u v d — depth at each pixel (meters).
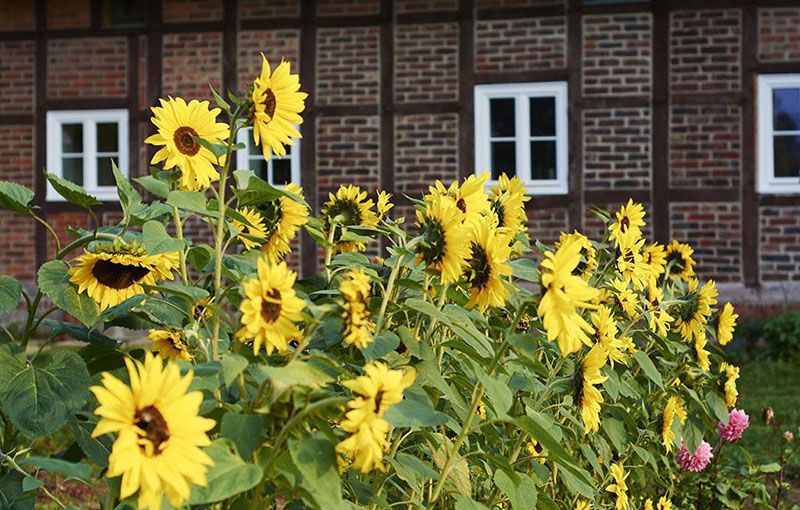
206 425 1.19
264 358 1.59
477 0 10.52
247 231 2.12
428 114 10.57
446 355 2.21
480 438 2.33
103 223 11.20
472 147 10.48
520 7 10.43
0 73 11.45
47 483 4.14
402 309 1.87
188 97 11.07
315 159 10.73
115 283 1.84
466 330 1.81
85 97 11.30
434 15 10.57
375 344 1.65
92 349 1.87
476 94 10.51
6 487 1.85
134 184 11.11
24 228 11.28
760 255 10.10
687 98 10.22
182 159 1.76
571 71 10.35
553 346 2.15
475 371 1.61
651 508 3.03
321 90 10.75
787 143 10.16
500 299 1.71
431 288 2.22
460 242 1.72
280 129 1.71
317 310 1.41
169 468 1.16
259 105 1.67
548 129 10.41
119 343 1.90
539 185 10.41
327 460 1.38
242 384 1.52
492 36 10.49
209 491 1.31
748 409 6.68
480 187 2.03
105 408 1.15
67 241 11.23
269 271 1.38
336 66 10.73
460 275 1.82
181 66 11.09
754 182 10.12
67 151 11.39
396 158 10.61
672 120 10.23
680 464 3.52
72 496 3.96
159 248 1.66
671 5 10.23
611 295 2.72
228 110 1.73
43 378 1.75
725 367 3.02
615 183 10.29
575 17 10.35
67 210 11.23
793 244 10.07
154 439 1.17
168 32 11.12
